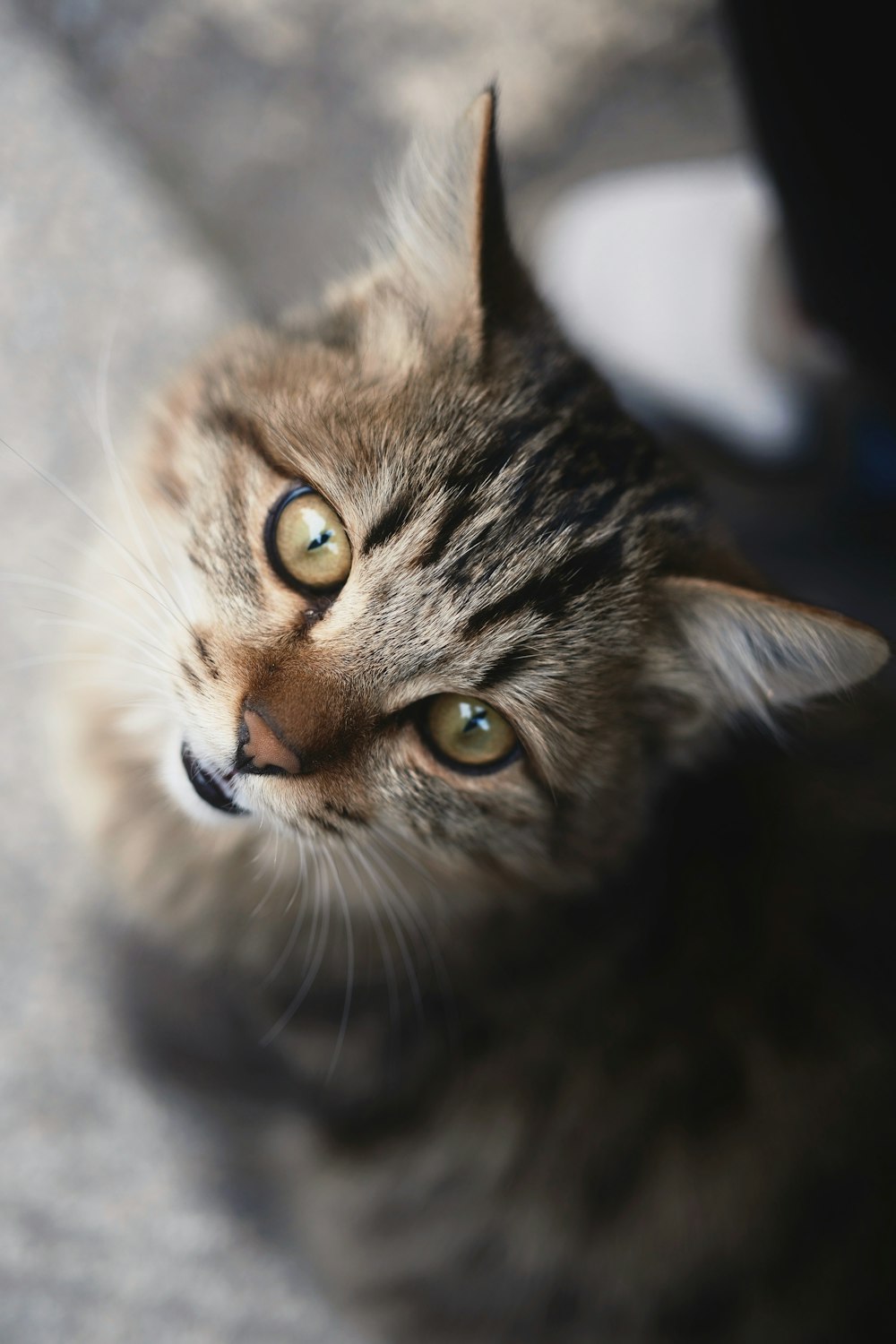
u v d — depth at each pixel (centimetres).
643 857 52
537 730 48
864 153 55
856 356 62
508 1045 53
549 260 70
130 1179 59
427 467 48
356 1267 56
